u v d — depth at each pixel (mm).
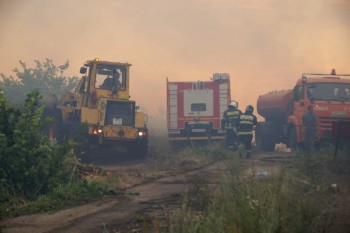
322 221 6734
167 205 8719
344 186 10250
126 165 17406
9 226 7277
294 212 6328
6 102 10117
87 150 18016
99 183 10406
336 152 14984
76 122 19312
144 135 19438
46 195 9445
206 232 5344
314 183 9758
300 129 19516
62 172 10461
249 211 5883
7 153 9359
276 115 23062
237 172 10773
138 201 9266
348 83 19703
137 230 6875
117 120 19234
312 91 19516
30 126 10039
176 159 17109
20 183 9477
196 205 8531
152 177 12641
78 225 7301
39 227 7215
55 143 11023
